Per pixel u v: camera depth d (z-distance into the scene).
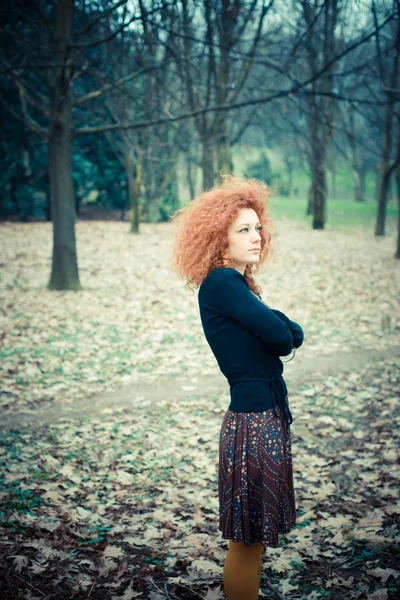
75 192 29.08
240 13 11.51
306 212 33.28
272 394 2.24
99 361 7.29
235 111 18.70
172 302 10.81
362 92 21.23
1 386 6.30
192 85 14.95
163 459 4.54
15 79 11.32
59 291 11.69
